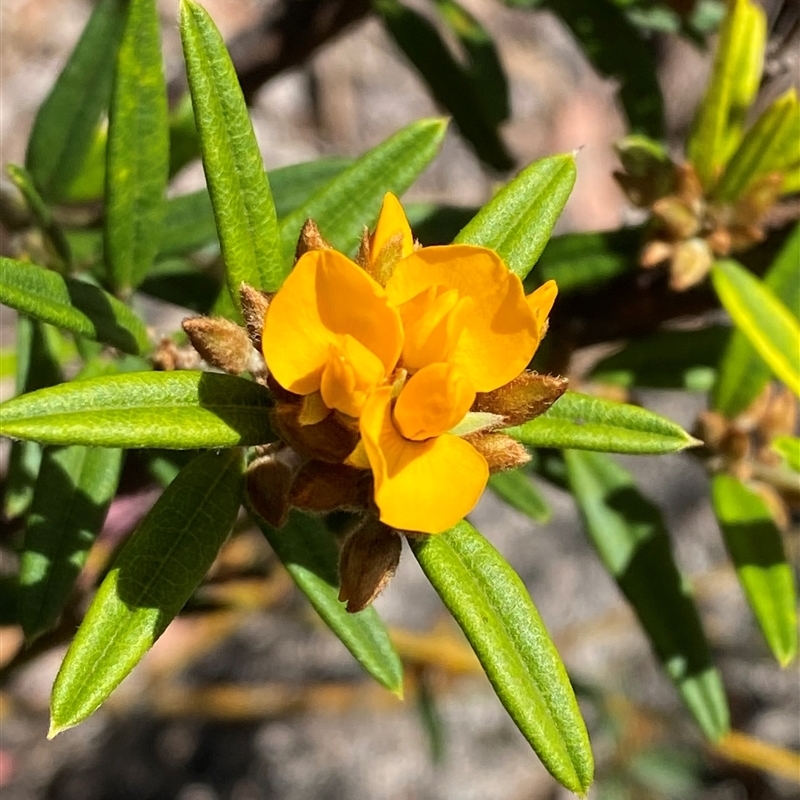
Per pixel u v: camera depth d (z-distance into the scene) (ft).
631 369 0.69
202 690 1.41
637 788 1.41
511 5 0.80
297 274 0.33
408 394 0.34
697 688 0.61
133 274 0.51
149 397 0.36
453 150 1.61
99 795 1.44
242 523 0.71
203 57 0.39
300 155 1.59
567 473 0.67
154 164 0.49
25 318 0.55
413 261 0.34
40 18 1.52
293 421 0.35
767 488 0.59
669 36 1.45
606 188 1.66
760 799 1.54
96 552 0.79
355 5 0.83
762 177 0.56
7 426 0.34
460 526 0.39
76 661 0.36
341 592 0.37
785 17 0.67
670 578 0.62
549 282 0.35
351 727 1.51
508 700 0.37
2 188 0.63
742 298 0.57
